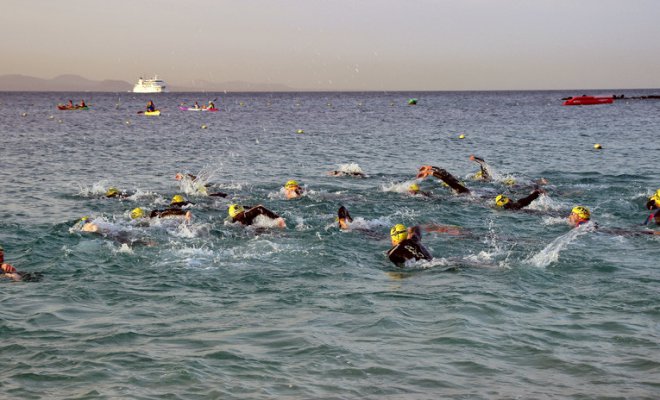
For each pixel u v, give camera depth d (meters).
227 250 14.89
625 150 40.94
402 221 18.52
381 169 32.44
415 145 46.72
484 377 8.01
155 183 27.11
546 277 12.75
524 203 20.69
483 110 116.94
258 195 23.62
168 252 14.61
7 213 19.50
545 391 7.61
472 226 17.94
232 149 43.53
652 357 8.60
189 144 47.28
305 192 23.83
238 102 187.25
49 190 24.44
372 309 10.68
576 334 9.52
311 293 11.66
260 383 7.80
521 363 8.47
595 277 12.71
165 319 10.20
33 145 44.78
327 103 177.00
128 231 16.48
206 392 7.54
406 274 13.09
